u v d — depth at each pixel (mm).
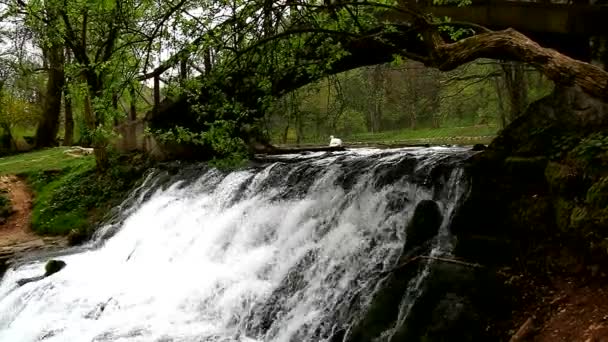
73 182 17625
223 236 10289
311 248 8422
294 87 9031
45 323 8734
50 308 9336
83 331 7988
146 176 16000
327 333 6988
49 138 29781
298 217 9305
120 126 17500
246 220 10203
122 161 17359
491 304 5836
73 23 14359
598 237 5398
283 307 7773
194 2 7387
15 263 12578
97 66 8609
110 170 17125
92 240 14102
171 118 13773
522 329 5359
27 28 17297
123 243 12781
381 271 7336
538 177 6453
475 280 6062
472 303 5867
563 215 5840
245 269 8828
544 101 6781
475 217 6832
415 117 34594
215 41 7414
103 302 9039
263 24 7629
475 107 33094
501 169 6809
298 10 7746
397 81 30922
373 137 32562
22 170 19609
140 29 7859
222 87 8383
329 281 7750
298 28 7723
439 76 28094
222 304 8219
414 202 7945
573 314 5234
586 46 13703
